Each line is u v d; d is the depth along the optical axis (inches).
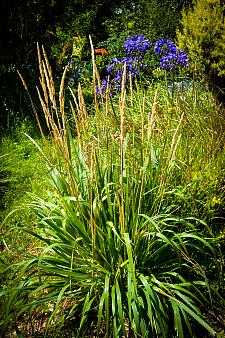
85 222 102.2
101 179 104.3
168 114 162.1
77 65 341.7
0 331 100.0
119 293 88.2
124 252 94.3
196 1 298.5
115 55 373.1
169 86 230.8
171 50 265.6
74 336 99.0
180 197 108.0
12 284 113.5
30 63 266.2
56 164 105.7
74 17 453.1
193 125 149.5
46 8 279.7
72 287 103.1
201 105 179.2
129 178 99.7
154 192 105.1
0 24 245.6
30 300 107.7
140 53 271.6
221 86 282.8
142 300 89.7
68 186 100.7
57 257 108.8
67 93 272.1
